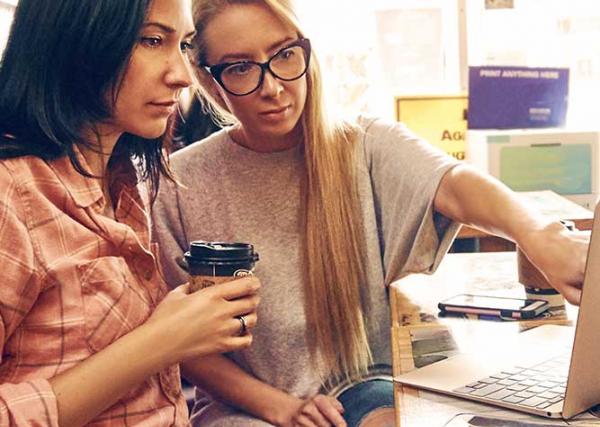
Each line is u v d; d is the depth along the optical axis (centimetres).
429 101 289
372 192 173
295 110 157
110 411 116
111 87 115
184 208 171
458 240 265
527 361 120
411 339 136
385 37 308
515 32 312
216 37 153
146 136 121
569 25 309
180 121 211
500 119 292
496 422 98
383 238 173
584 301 93
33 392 103
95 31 110
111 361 108
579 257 125
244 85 154
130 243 119
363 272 171
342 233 167
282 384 169
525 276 154
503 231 143
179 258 164
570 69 297
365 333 171
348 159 170
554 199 257
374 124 175
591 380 98
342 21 308
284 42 152
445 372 117
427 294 166
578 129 288
